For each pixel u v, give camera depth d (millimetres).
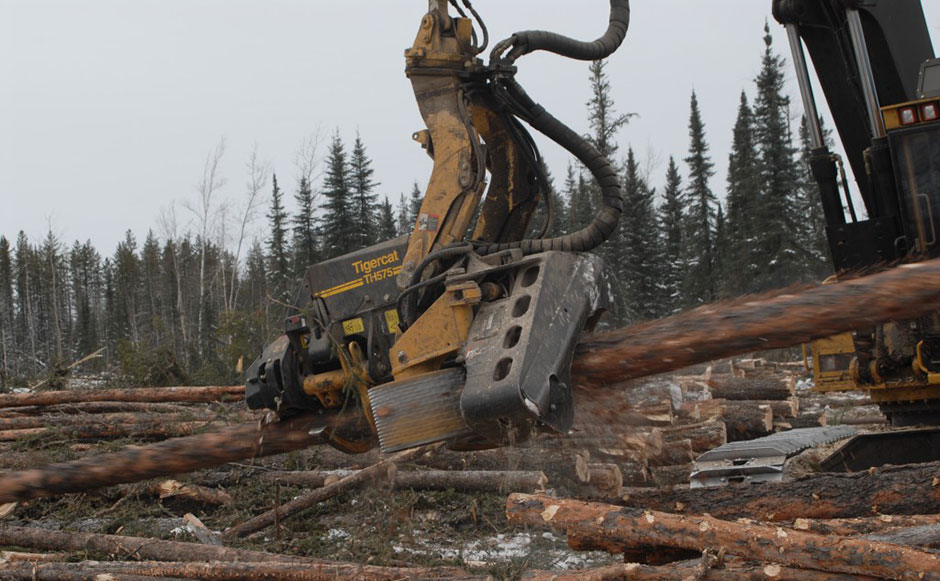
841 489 4828
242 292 48344
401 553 6180
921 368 6188
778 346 4859
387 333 5910
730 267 35438
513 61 5957
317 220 40469
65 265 83250
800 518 4539
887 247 6684
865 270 6711
